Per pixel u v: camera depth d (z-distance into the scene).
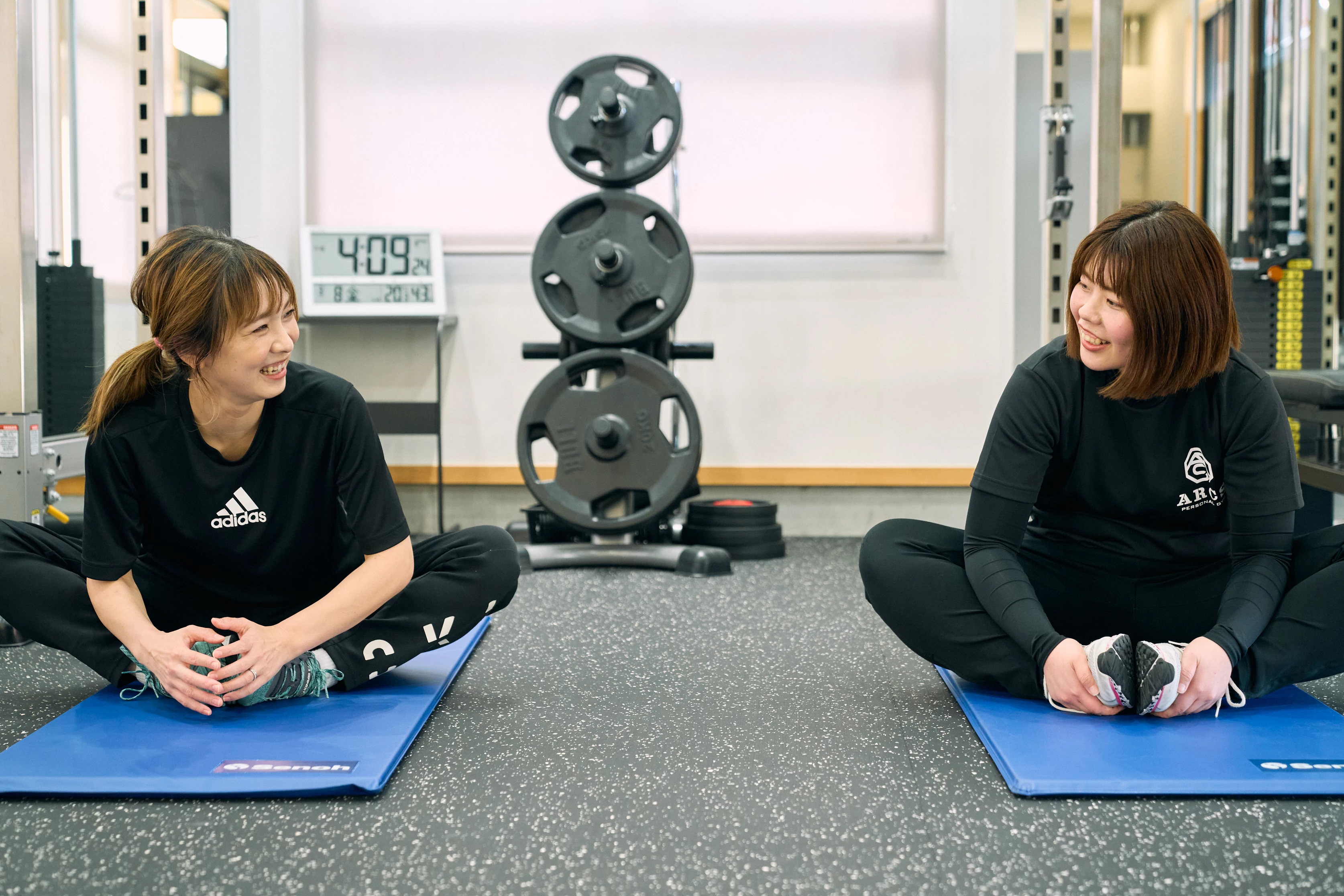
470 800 1.23
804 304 3.55
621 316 2.87
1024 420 1.46
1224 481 1.45
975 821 1.16
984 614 1.52
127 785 1.23
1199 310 1.28
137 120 2.75
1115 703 1.40
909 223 3.55
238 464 1.45
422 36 3.60
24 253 2.13
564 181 3.60
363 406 1.49
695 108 3.55
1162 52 2.96
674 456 2.86
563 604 2.45
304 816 1.18
